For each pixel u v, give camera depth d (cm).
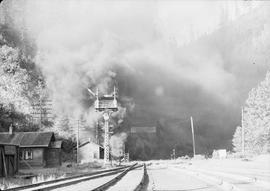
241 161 4566
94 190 1511
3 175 2681
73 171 3794
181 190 1694
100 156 8425
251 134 6544
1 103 8938
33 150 4906
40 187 1591
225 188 1736
